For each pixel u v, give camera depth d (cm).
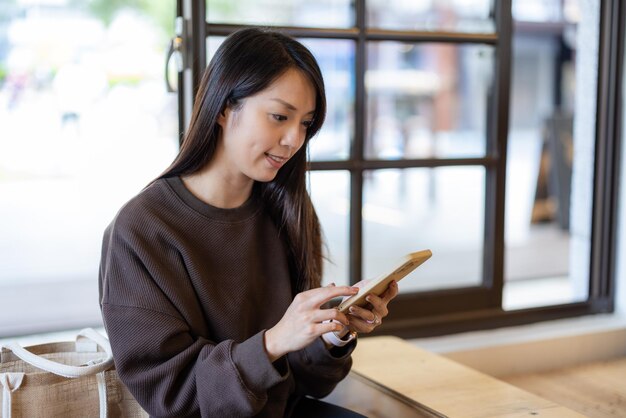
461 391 155
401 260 114
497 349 218
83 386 133
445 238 516
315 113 128
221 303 128
